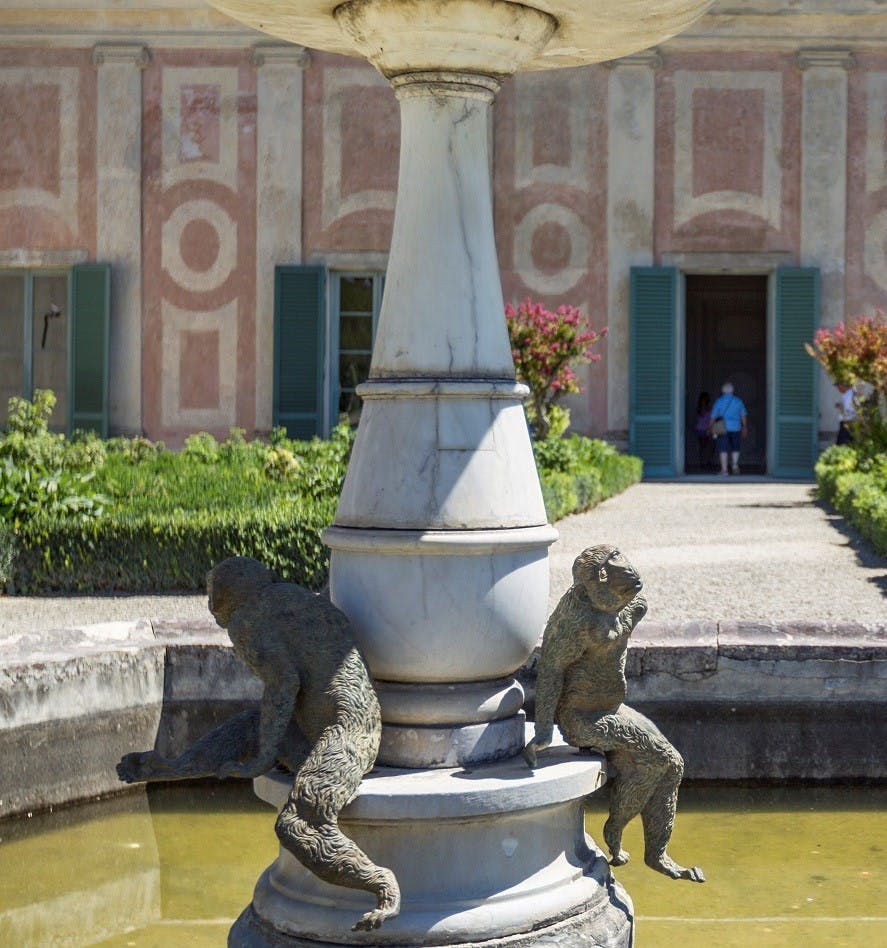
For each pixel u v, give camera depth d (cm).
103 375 2197
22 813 573
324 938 353
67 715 588
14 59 2214
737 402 2272
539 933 357
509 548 376
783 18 2186
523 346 1758
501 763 380
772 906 466
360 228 2227
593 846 398
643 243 2211
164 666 625
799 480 2194
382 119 2219
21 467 1023
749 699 603
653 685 602
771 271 2211
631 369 2202
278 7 389
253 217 2223
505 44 381
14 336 2242
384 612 373
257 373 2230
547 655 378
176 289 2227
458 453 376
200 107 2220
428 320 382
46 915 472
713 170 2206
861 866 509
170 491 1187
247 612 364
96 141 2214
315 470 1273
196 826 575
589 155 2212
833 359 1744
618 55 430
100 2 2198
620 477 1875
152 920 468
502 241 2220
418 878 357
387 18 373
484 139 395
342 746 351
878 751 602
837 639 609
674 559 1080
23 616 816
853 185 2198
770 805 585
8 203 2220
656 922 450
